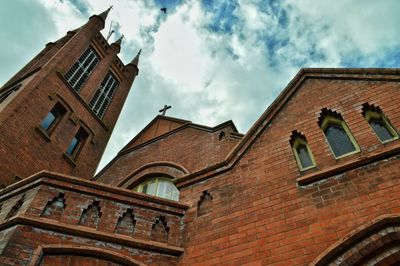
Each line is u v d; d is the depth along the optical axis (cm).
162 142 1299
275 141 717
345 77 767
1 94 1589
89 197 645
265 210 579
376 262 448
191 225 640
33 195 615
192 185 728
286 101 805
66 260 535
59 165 1416
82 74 1898
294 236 511
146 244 589
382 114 639
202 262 556
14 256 502
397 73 685
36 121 1354
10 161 1148
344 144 641
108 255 555
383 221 459
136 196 669
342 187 543
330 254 457
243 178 672
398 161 532
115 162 1352
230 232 579
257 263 504
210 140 1134
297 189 585
